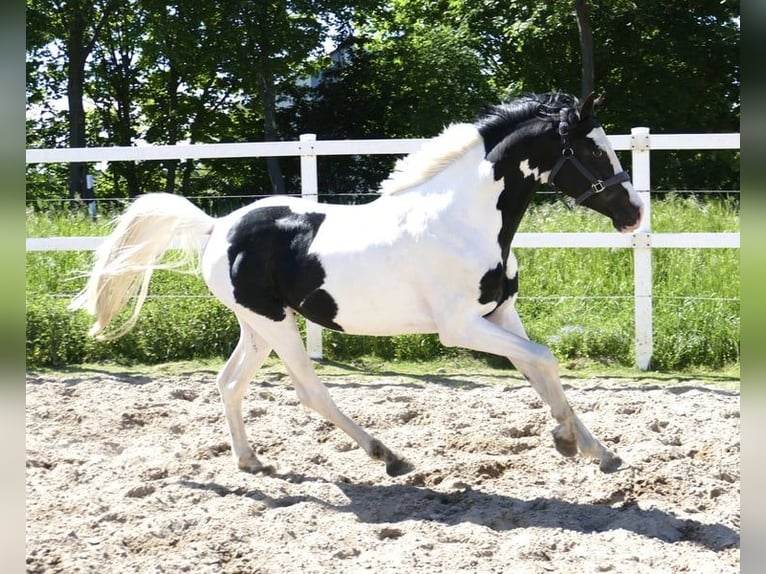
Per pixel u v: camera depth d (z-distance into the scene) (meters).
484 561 3.56
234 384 4.85
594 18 21.64
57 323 7.59
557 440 4.33
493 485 4.55
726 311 7.46
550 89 22.70
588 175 4.27
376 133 23.41
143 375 7.14
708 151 20.47
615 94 22.02
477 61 22.41
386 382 6.88
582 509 4.14
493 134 4.37
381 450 4.56
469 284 4.30
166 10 21.06
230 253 4.71
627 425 5.54
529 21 21.31
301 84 25.89
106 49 23.98
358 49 23.62
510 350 4.24
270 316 4.69
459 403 6.17
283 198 4.87
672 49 21.72
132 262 4.88
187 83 24.06
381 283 4.39
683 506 4.16
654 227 8.91
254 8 20.52
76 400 6.33
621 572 3.43
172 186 23.45
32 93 24.31
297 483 4.68
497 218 4.34
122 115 24.52
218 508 4.18
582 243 7.11
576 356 7.44
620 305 7.86
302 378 4.70
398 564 3.50
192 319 7.68
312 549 3.70
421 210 4.38
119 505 4.22
